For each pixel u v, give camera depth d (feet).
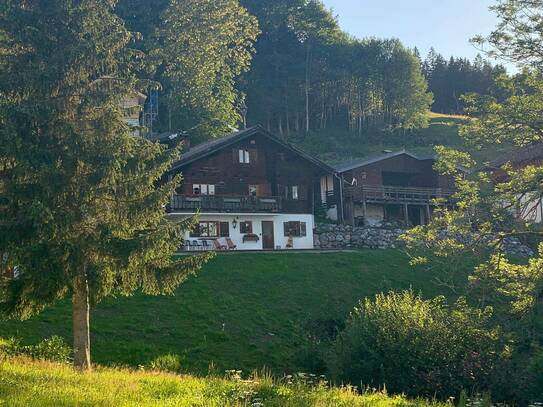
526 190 61.98
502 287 65.21
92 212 54.80
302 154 168.66
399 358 65.31
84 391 38.22
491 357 64.69
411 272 128.16
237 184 160.45
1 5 54.08
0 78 52.65
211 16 219.20
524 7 63.67
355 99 343.87
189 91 217.36
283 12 338.95
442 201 67.21
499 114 65.21
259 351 84.89
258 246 156.04
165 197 56.39
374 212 191.93
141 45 225.56
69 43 55.72
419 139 327.47
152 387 41.60
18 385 38.63
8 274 58.80
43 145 52.70
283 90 328.70
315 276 117.80
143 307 92.12
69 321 84.02
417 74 345.10
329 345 81.71
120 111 56.70
